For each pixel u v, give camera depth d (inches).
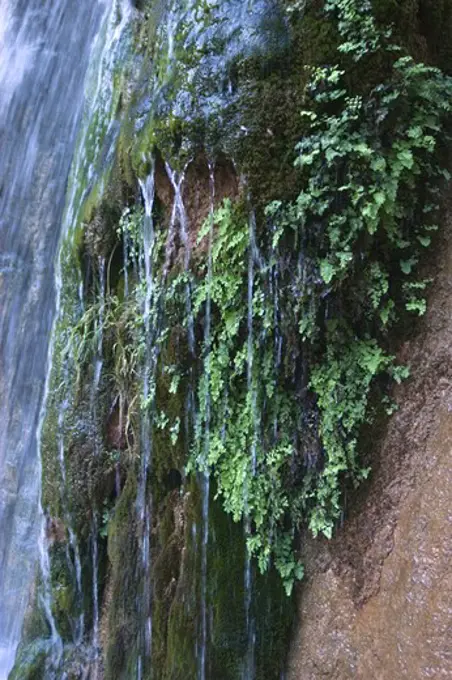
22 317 263.6
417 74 124.3
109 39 212.7
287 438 140.6
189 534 157.5
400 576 123.6
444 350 125.7
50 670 200.8
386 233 127.6
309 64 126.0
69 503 197.2
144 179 159.8
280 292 132.3
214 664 152.2
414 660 113.8
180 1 154.7
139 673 172.4
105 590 198.5
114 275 191.8
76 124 265.1
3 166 286.0
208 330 147.7
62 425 201.3
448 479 117.4
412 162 120.8
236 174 135.6
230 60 134.0
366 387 132.0
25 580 232.4
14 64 296.5
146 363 166.6
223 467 148.3
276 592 151.4
